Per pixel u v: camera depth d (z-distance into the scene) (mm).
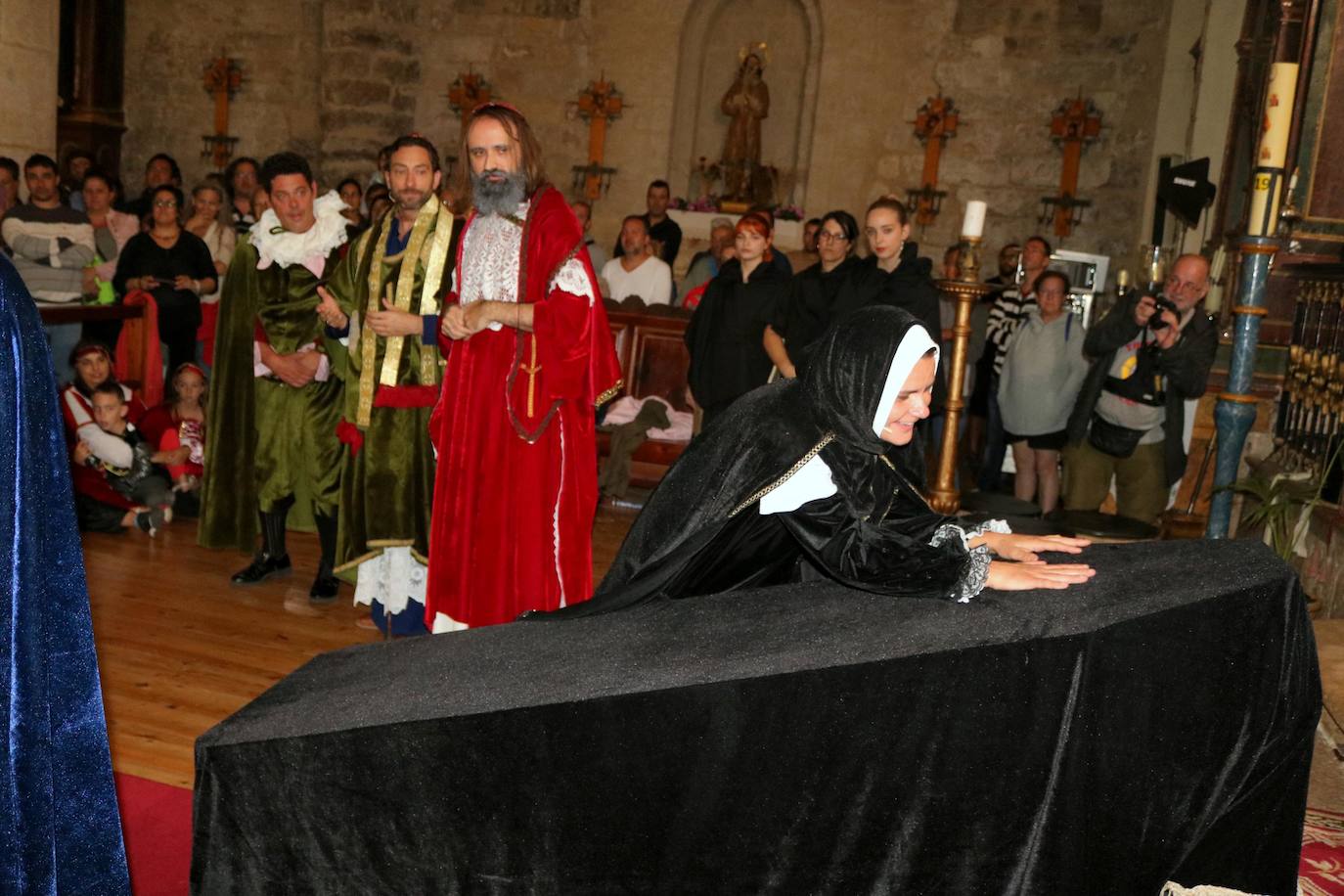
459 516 3736
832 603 2012
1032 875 1909
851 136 12242
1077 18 11289
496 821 1786
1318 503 4344
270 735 1739
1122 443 5379
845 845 1887
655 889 1854
